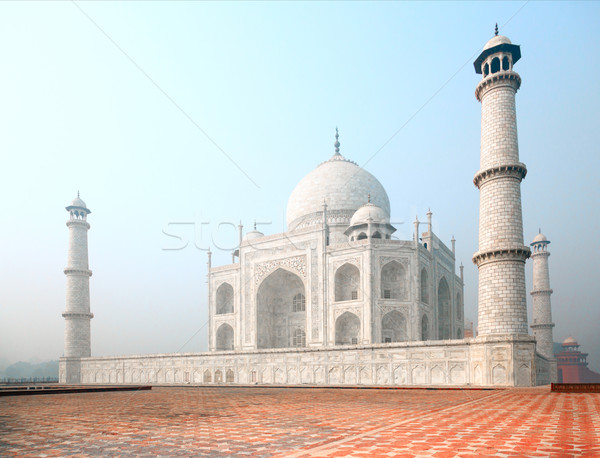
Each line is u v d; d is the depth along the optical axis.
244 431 16.05
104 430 16.86
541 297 91.31
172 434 15.65
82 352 97.94
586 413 20.95
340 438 14.28
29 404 30.38
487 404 26.30
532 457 11.26
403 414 21.06
